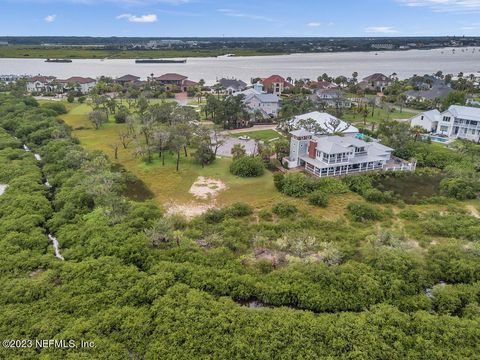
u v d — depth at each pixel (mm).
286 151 63219
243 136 80000
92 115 85812
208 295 29500
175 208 47156
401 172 58469
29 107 94500
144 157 65688
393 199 49281
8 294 28312
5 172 52281
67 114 102250
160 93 127938
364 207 44938
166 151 68312
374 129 82812
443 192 51625
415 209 47281
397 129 68750
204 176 57688
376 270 31984
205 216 43438
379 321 26844
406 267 32062
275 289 30281
